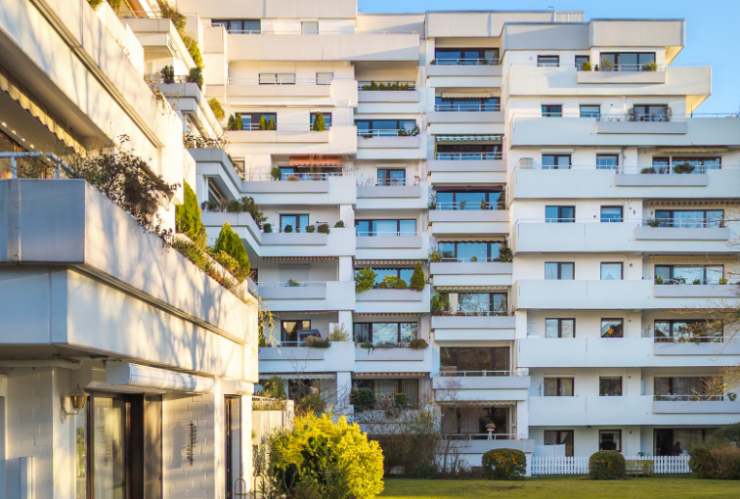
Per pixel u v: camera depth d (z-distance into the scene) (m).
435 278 39.19
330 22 41.78
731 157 39.97
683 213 39.72
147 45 28.25
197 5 41.22
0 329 6.93
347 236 37.62
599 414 37.62
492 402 37.66
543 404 37.66
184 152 16.58
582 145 39.22
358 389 37.53
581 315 39.06
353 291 37.19
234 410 17.09
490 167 40.41
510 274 39.09
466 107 42.75
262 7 41.44
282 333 38.56
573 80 40.03
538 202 38.97
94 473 10.66
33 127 10.02
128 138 11.17
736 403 37.53
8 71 8.78
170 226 14.12
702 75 40.06
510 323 38.50
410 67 42.41
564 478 34.44
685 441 39.34
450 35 42.72
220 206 32.47
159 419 13.46
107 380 8.83
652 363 37.88
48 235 6.89
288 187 37.94
